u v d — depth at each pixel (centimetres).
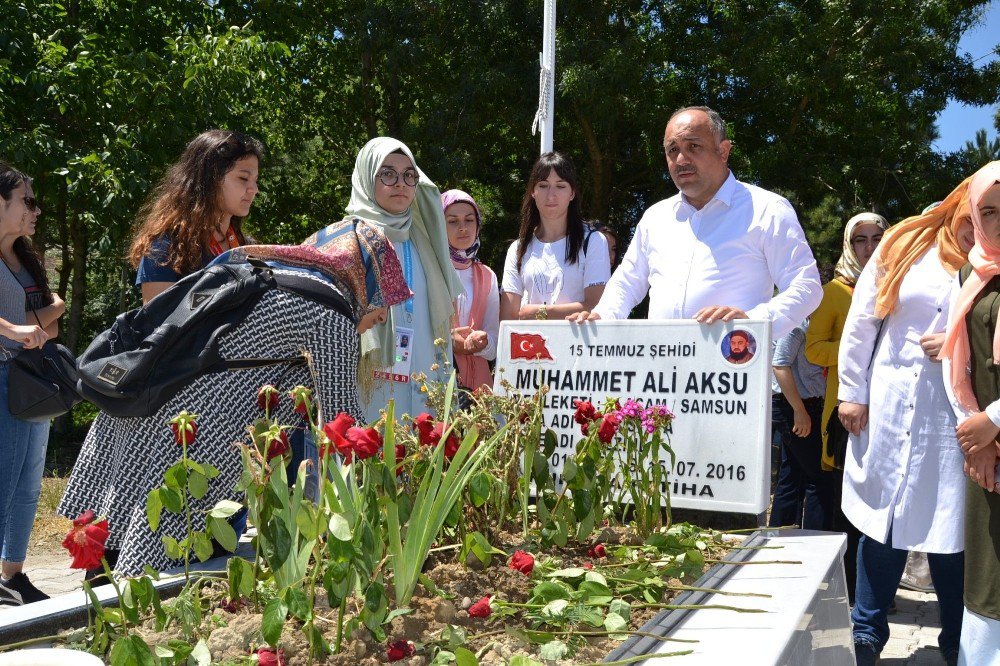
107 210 1072
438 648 176
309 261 263
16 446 399
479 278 459
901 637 457
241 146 297
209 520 183
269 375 239
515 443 273
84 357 236
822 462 486
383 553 205
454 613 195
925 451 343
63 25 1200
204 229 291
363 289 277
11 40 1115
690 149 349
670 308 357
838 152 1573
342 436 177
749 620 192
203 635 179
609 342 331
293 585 170
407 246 369
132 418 237
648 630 186
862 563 366
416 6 1457
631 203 1655
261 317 237
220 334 233
